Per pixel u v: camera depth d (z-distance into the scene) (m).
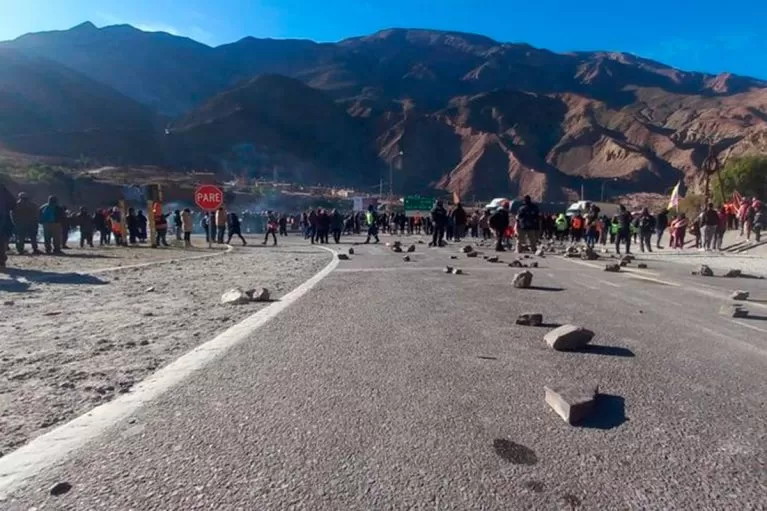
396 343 5.39
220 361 4.69
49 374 4.35
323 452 2.94
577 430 3.25
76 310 7.43
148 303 8.04
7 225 13.55
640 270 13.80
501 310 7.36
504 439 3.12
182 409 3.55
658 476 2.71
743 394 3.92
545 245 26.56
